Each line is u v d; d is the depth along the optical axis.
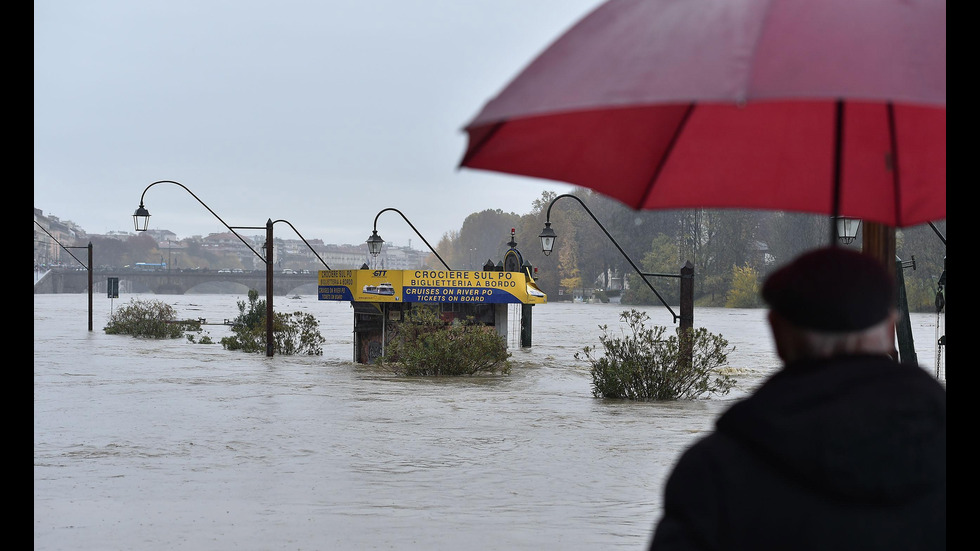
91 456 10.86
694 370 18.33
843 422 1.90
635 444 11.98
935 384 2.03
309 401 17.02
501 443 12.01
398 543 6.72
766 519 1.92
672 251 137.00
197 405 16.27
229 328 55.47
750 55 1.94
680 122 2.81
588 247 159.62
